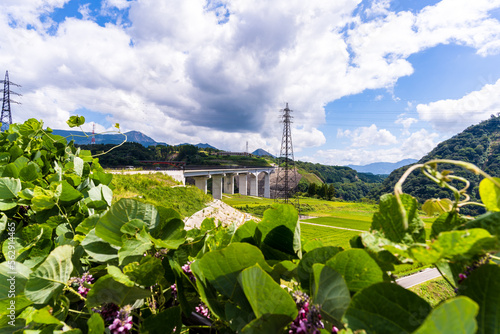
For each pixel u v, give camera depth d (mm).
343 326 539
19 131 2693
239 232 1031
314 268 631
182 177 52000
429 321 380
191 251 1102
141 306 909
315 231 40625
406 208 681
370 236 619
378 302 522
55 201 1579
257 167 111938
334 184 157250
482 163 100438
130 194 23109
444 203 655
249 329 584
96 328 683
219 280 745
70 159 2707
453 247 496
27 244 1364
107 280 766
